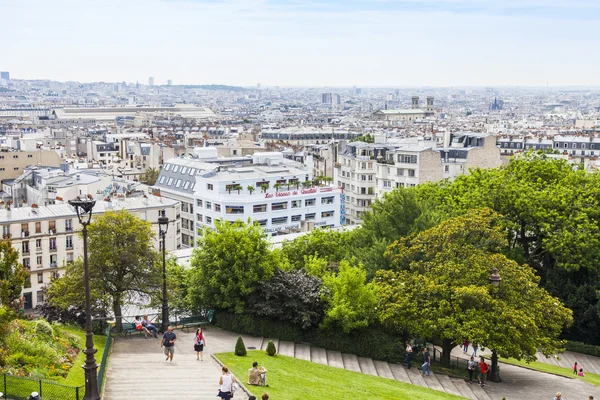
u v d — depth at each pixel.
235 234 103.75
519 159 152.38
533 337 92.50
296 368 82.88
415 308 94.94
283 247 134.88
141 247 102.00
